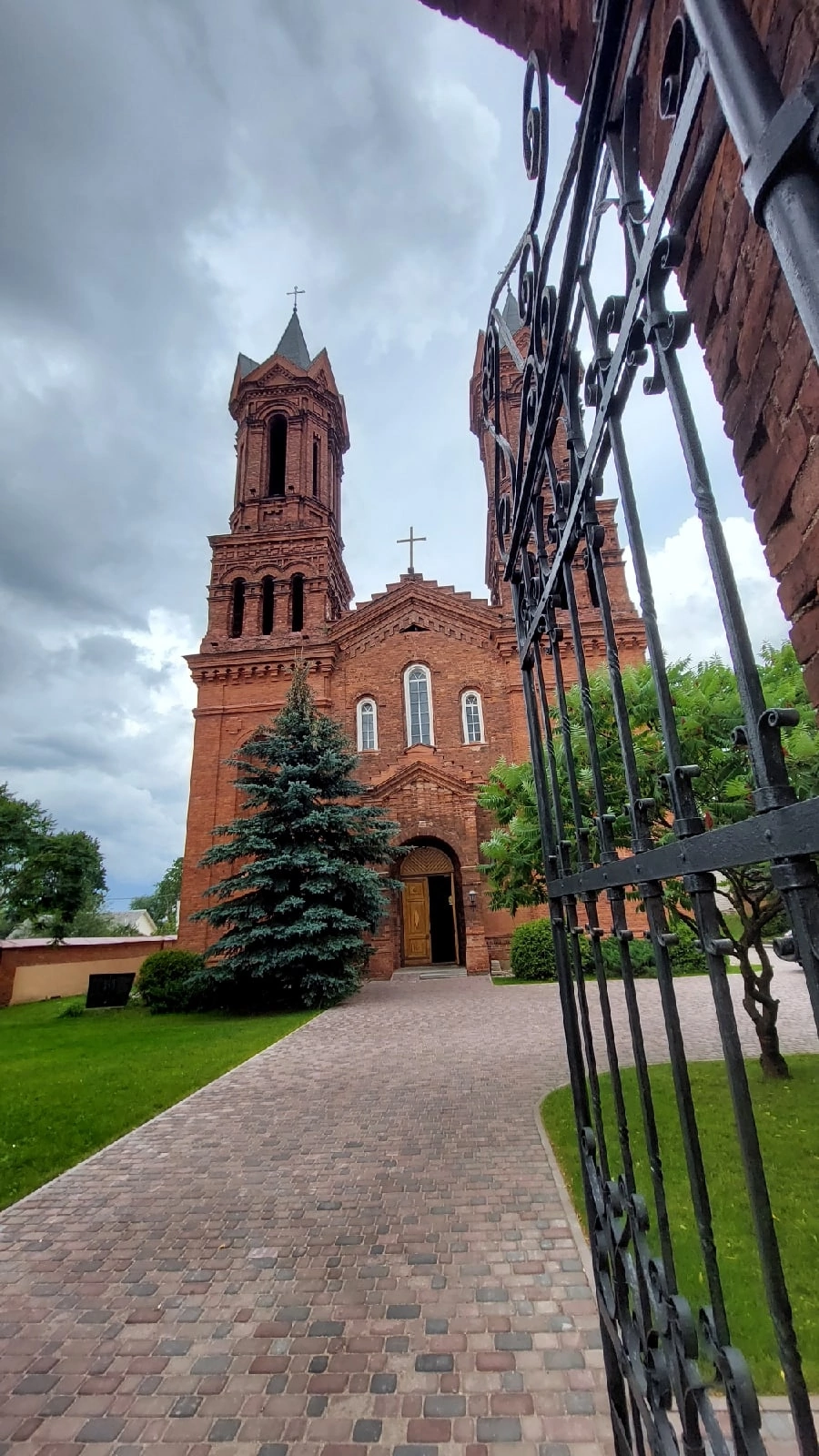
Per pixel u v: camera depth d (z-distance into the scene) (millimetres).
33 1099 8227
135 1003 18719
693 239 1793
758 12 1296
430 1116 6805
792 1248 3900
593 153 1529
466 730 22203
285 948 14977
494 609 22859
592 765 1878
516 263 2268
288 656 22688
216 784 21719
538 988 15500
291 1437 2832
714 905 1179
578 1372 3139
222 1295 3879
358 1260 4172
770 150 821
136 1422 2939
